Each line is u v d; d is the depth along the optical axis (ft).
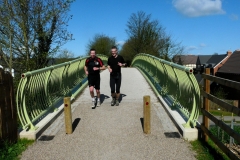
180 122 18.19
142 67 54.29
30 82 17.51
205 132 15.42
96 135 17.35
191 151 14.62
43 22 33.99
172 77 23.67
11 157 13.80
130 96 29.25
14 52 34.24
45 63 35.68
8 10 31.96
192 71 16.15
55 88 23.81
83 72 38.96
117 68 24.22
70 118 17.62
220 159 13.44
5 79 14.40
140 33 139.74
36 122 18.76
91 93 23.93
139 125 19.24
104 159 13.93
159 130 18.07
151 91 31.99
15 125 15.58
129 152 14.73
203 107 16.03
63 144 15.88
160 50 129.18
